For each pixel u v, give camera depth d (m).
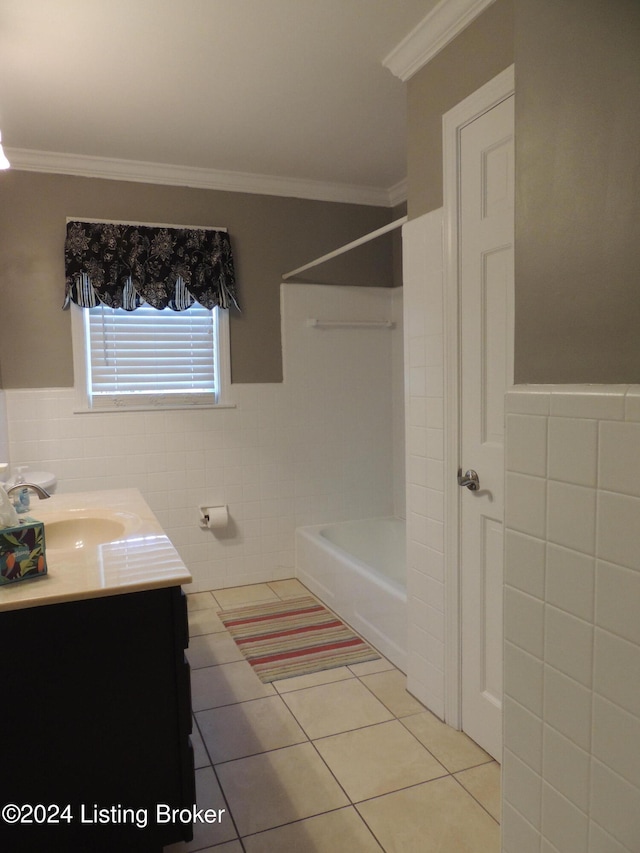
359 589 3.10
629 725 1.07
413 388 2.39
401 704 2.45
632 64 1.03
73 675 1.51
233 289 3.66
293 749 2.16
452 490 2.18
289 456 3.92
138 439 3.57
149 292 3.46
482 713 2.13
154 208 3.52
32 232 3.30
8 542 1.48
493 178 1.94
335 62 2.38
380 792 1.93
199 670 2.75
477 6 1.93
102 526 2.16
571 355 1.20
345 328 4.01
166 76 2.47
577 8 1.14
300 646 2.98
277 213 3.80
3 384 3.28
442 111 2.16
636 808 1.06
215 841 1.73
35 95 2.61
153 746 1.60
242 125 2.96
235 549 3.83
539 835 1.31
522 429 1.31
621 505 1.07
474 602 2.14
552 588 1.24
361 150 3.30
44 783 1.51
